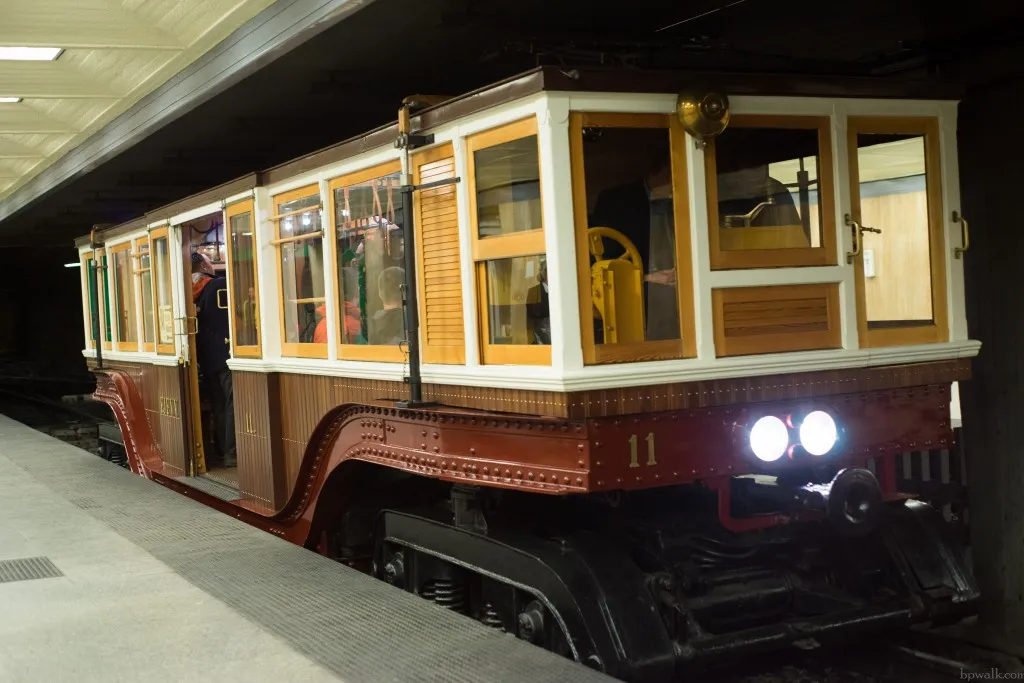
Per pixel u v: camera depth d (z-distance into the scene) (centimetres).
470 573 527
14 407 2106
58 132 971
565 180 397
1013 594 560
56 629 408
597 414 399
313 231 600
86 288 1164
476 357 452
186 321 850
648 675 405
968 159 569
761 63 479
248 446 708
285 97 758
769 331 440
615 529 496
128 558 533
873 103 461
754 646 429
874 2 505
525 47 459
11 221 1480
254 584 479
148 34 691
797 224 450
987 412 569
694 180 420
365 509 640
